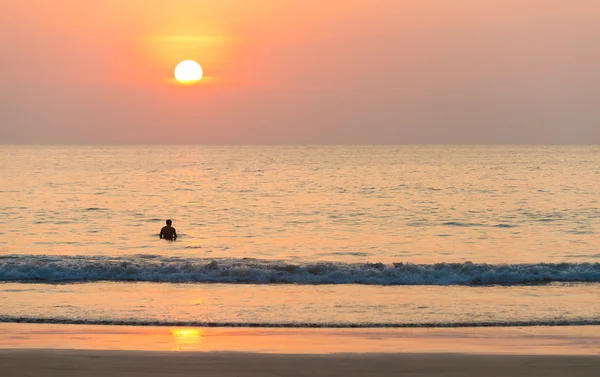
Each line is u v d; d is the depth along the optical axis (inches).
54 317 1039.6
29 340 895.7
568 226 2810.0
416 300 1205.7
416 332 964.0
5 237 2416.3
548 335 946.7
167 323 1008.2
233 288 1323.8
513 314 1083.3
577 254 2043.6
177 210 3442.4
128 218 3073.3
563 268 1496.1
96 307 1120.8
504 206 3681.1
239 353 825.5
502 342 903.7
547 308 1132.5
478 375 743.1
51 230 2625.5
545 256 2001.7
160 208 3535.9
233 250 2091.5
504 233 2588.6
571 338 928.3
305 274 1435.8
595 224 2871.6
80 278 1417.3
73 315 1056.8
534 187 5017.2
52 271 1423.5
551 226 2812.5
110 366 763.4
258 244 2241.6
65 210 3398.1
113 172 7194.9
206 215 3218.5
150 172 7253.9
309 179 6043.3
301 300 1200.2
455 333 957.8
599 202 3860.7
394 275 1427.2
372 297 1234.6
